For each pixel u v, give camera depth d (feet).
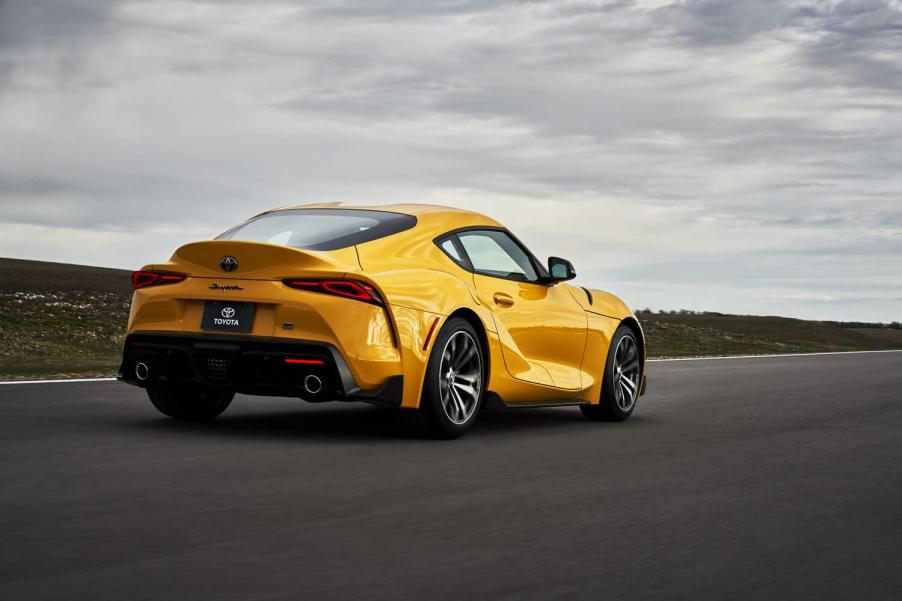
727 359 51.85
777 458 15.87
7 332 43.62
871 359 53.88
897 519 11.30
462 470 14.06
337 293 16.05
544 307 19.94
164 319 16.89
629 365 22.35
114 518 10.38
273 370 16.16
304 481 12.78
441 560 9.07
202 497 11.57
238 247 16.31
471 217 19.48
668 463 15.16
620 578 8.64
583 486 13.02
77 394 22.77
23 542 9.31
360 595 7.94
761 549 9.78
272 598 7.79
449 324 17.26
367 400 16.31
